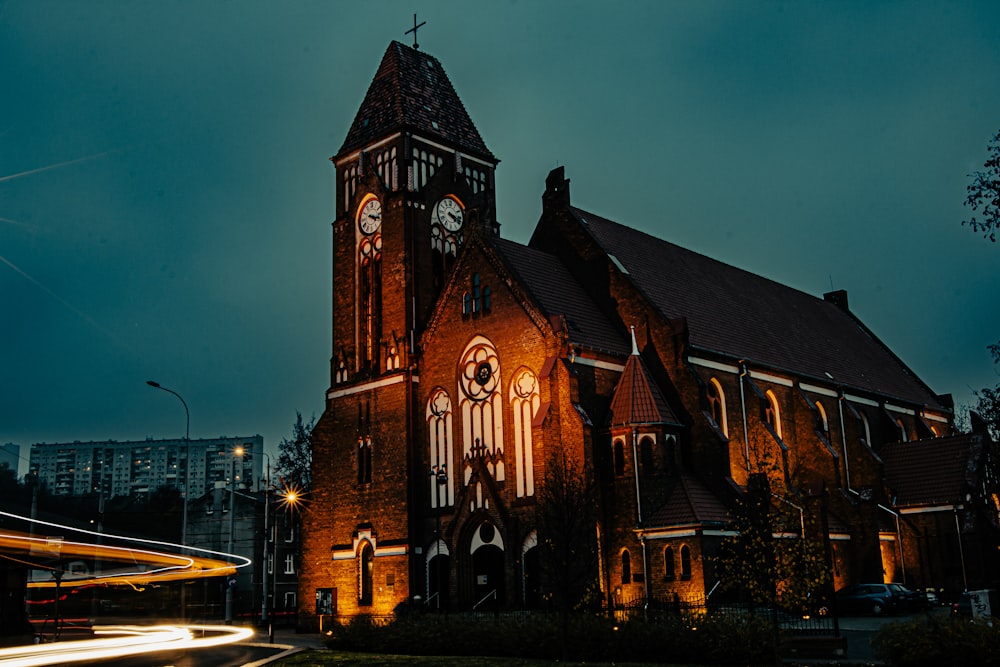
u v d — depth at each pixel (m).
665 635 35.84
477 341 59.28
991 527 65.88
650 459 55.16
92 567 106.88
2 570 50.09
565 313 59.53
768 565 33.66
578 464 52.91
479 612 53.41
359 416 64.12
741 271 83.75
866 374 82.50
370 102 70.44
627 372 57.62
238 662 38.22
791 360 72.44
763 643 34.22
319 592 62.62
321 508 64.62
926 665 30.84
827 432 72.50
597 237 65.69
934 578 66.38
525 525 54.53
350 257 68.00
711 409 61.69
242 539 107.44
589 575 50.91
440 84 72.50
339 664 36.41
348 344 66.44
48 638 55.38
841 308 96.94
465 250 60.75
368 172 67.75
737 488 55.12
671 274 70.50
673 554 52.56
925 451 71.44
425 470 60.47
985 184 30.70
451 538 57.22
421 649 41.94
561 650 37.75
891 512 68.81
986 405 61.66
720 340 66.00
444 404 60.31
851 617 55.16
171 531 124.31
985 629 30.69
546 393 54.38
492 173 72.00
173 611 104.44
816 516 59.97
